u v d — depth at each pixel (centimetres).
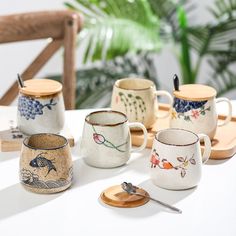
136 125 122
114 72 271
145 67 295
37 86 131
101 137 118
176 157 110
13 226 98
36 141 112
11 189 111
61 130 135
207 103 128
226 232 98
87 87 263
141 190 110
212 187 113
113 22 245
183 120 129
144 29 248
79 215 102
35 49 294
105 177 117
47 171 107
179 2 293
